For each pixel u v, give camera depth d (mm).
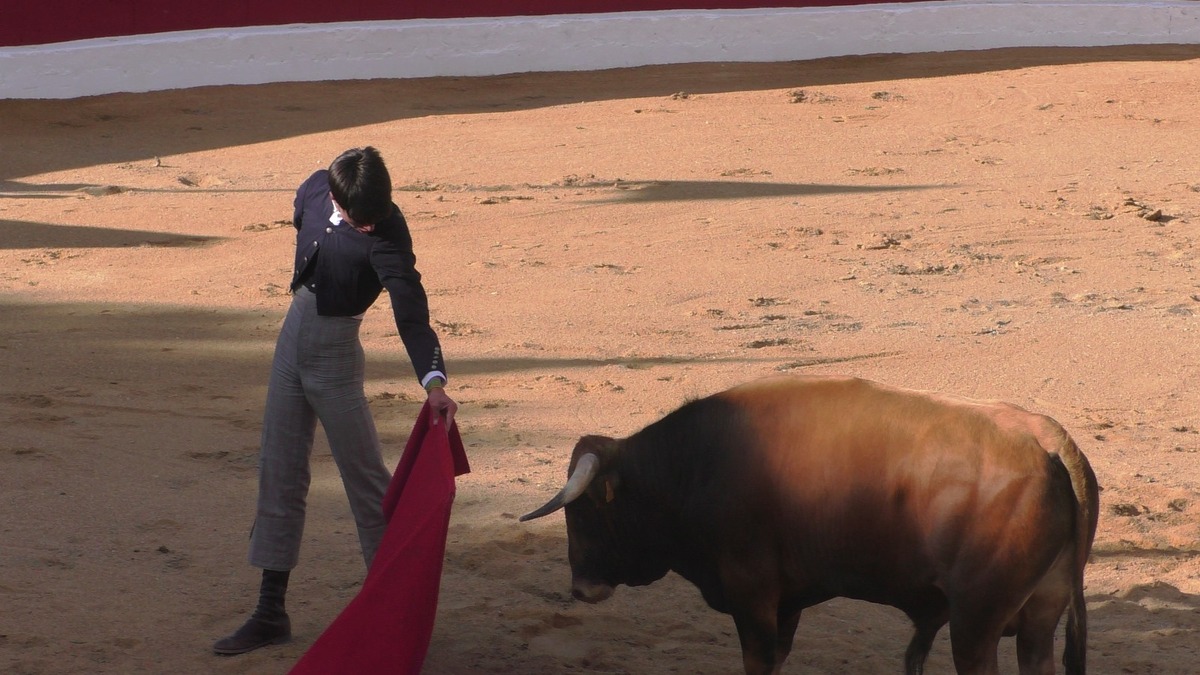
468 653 9734
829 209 31344
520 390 17766
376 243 8891
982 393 17797
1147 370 19000
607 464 8570
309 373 9211
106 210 31641
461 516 12922
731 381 18203
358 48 52875
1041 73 54281
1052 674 7758
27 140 41219
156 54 49219
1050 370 18969
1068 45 64188
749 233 28828
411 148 40094
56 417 15641
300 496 9578
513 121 44781
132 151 39938
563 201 32344
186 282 24516
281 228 29453
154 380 17828
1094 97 48562
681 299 23469
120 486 13227
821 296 23672
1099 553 12344
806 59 59875
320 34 52156
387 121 44812
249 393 17344
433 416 8625
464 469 9062
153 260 26453
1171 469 14797
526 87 52062
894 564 7668
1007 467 7297
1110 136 41781
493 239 28438
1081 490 7246
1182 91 49500
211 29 51469
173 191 34125
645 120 44781
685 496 8367
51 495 12758
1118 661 9961
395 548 8133
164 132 42844
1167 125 43562
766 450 8016
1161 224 29641
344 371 9219
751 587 8141
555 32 56031
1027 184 34562
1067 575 7488
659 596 11172
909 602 7844
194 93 48812
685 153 39031
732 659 9844
